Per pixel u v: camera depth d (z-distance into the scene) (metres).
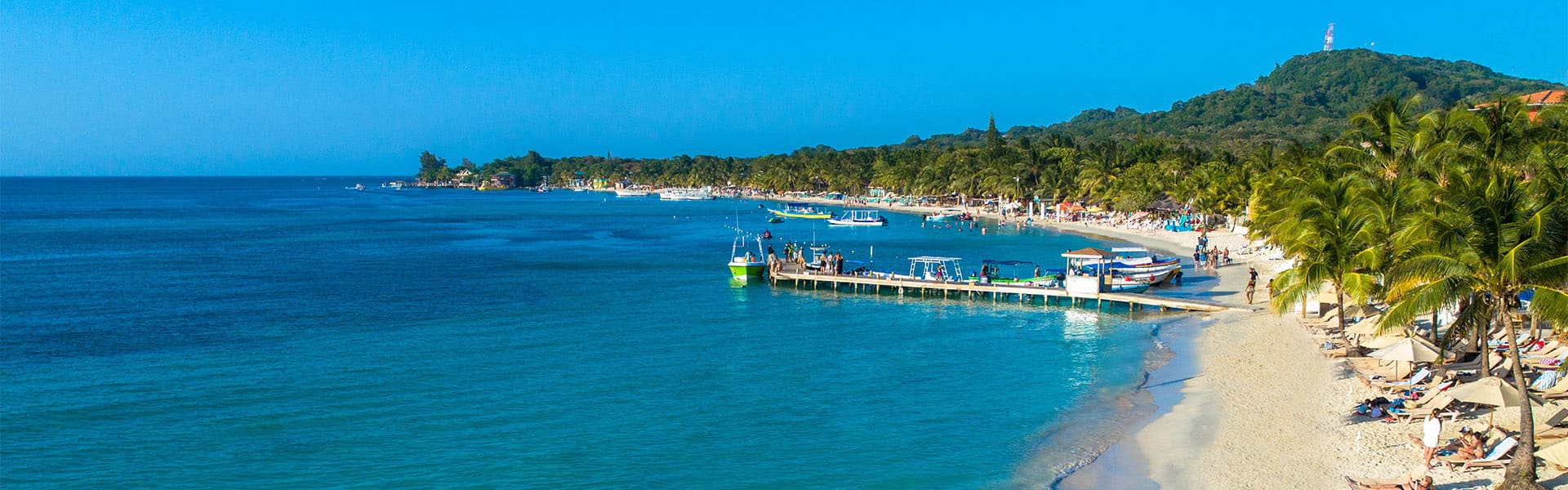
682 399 39.97
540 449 33.53
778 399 39.94
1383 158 51.72
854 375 44.38
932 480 30.41
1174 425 34.72
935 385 42.41
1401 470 27.62
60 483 30.59
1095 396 39.81
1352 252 42.19
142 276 87.88
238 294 74.31
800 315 62.31
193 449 33.66
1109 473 30.31
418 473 31.31
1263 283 72.44
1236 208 124.00
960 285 70.31
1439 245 25.75
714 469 31.59
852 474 31.00
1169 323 56.66
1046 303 66.19
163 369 45.84
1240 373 41.41
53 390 41.88
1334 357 41.94
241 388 42.16
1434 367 35.53
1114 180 159.88
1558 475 25.61
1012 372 44.69
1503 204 24.77
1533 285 24.09
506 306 66.81
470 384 42.78
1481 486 25.70
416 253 112.44
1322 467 28.91
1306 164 70.94
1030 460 32.00
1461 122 44.97
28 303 69.25
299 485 30.30
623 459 32.56
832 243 125.25
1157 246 109.88
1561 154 40.38
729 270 90.56
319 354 49.31
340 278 85.81
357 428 36.03
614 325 58.44
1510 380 32.84
